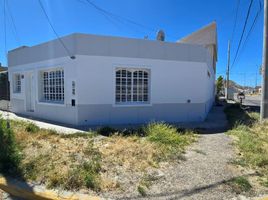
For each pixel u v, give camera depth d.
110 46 10.84
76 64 10.46
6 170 4.88
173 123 11.69
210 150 6.62
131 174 4.84
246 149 6.50
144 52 11.38
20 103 14.84
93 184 4.30
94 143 7.05
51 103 12.00
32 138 7.28
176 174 4.88
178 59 12.00
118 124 11.07
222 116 15.09
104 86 10.85
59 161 5.34
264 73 10.75
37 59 12.89
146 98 11.77
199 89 12.48
